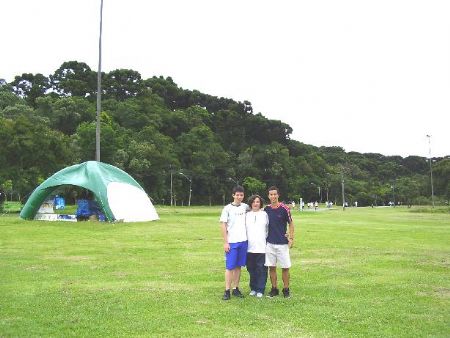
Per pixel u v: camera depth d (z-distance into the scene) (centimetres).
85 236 2147
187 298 922
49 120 8625
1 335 687
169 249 1692
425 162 18612
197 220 3312
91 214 3131
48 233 2258
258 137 14688
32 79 12425
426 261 1421
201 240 1992
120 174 3256
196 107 13800
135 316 789
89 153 6956
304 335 694
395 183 15438
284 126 15200
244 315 803
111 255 1533
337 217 4612
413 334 704
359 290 1009
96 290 986
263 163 13062
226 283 933
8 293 953
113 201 2966
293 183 13100
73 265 1320
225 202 11744
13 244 1825
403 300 920
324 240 2041
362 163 17838
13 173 4359
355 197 14388
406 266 1329
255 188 11656
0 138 4312
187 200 11019
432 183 9894
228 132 14062
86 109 10212
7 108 7906
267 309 848
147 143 9431
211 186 11438
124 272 1212
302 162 14038
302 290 1012
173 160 10306
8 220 2959
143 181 9331
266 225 969
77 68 13100
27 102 11144
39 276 1148
